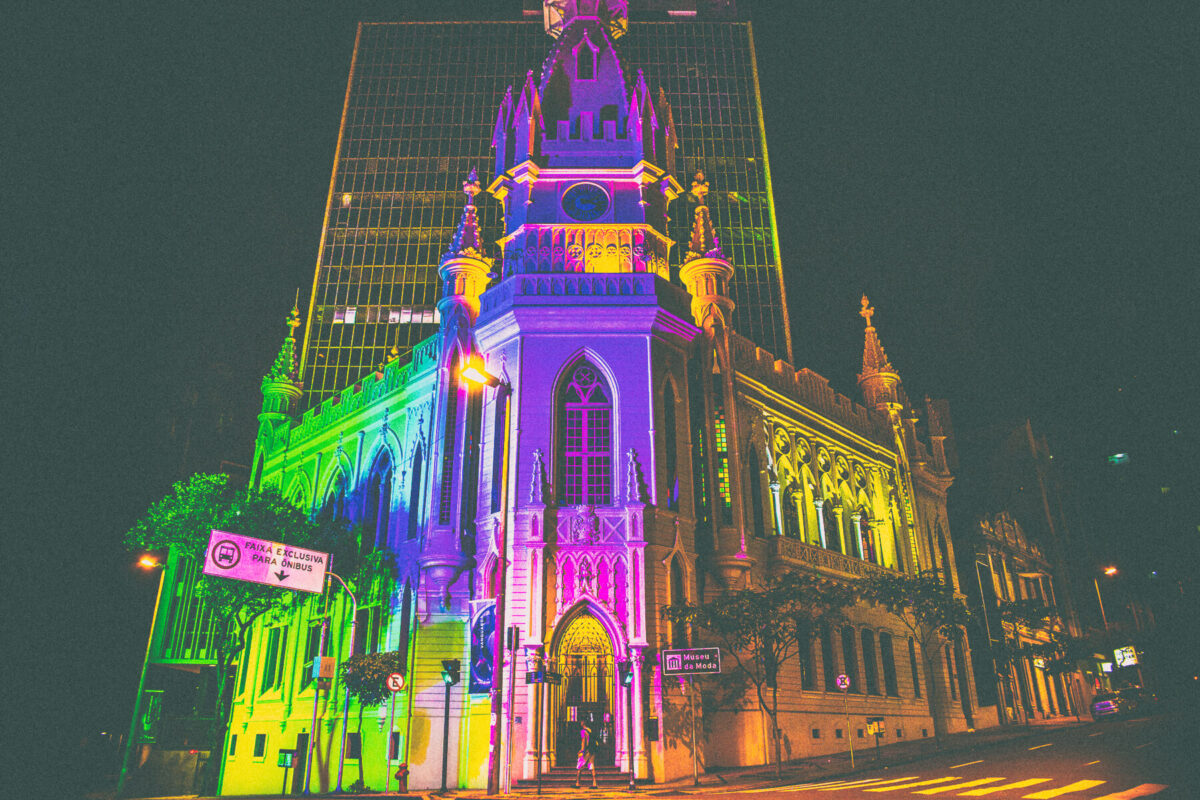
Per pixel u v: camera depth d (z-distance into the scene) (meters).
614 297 35.75
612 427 34.47
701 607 31.94
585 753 29.12
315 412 52.16
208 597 38.12
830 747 38.34
